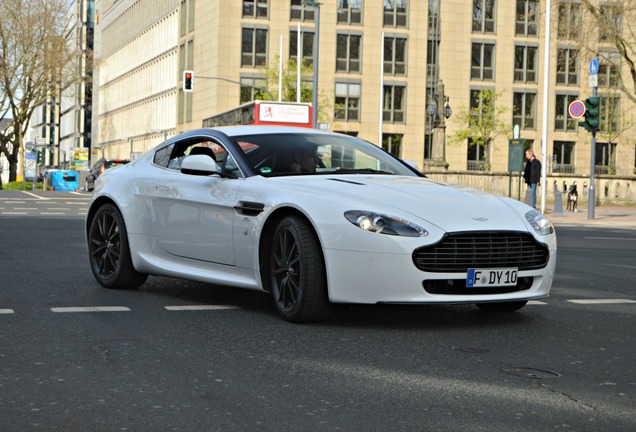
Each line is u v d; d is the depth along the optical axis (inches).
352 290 255.3
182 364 210.1
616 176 2044.8
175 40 3358.8
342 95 2861.7
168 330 254.2
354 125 2869.1
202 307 295.9
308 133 322.3
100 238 347.6
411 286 251.6
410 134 2913.4
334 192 268.4
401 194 269.1
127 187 336.5
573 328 267.1
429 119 2923.2
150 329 255.4
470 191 286.5
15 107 2674.7
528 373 205.0
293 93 2640.3
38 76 2645.2
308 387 189.3
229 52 2810.0
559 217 1182.9
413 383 193.9
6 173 5246.1
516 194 2053.4
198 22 3009.4
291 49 2839.6
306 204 265.4
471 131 2664.9
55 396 179.8
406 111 2908.5
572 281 395.9
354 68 2871.6
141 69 3914.9
